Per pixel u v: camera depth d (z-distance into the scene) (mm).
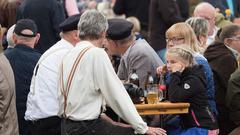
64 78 14625
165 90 16219
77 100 14430
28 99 17125
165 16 23750
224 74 17531
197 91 15539
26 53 18000
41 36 21109
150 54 17125
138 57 17062
